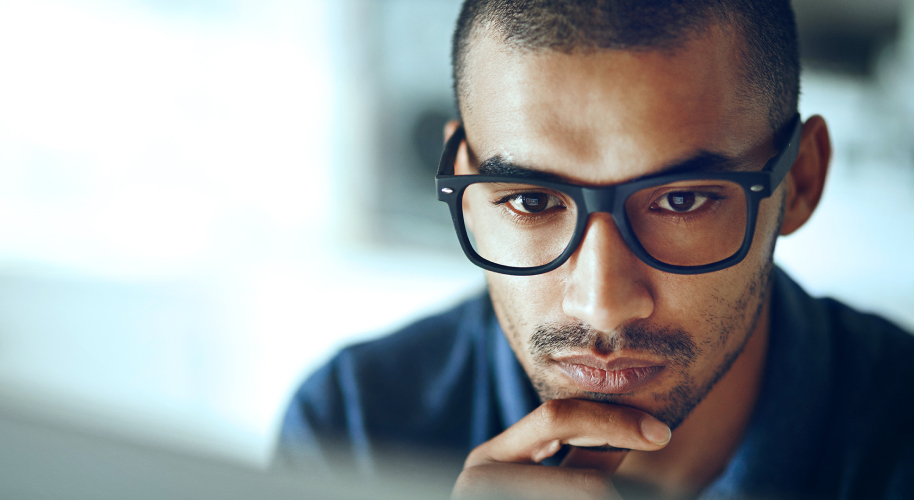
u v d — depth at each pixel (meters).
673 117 0.56
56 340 2.73
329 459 0.90
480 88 0.64
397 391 0.91
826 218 2.93
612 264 0.58
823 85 2.72
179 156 3.82
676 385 0.64
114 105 3.79
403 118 3.54
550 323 0.65
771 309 0.77
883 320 0.89
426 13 3.39
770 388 0.74
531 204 0.64
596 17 0.55
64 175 3.84
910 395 0.77
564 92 0.57
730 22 0.58
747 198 0.57
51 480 0.36
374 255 3.62
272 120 3.75
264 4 3.62
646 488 0.78
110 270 3.51
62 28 3.67
